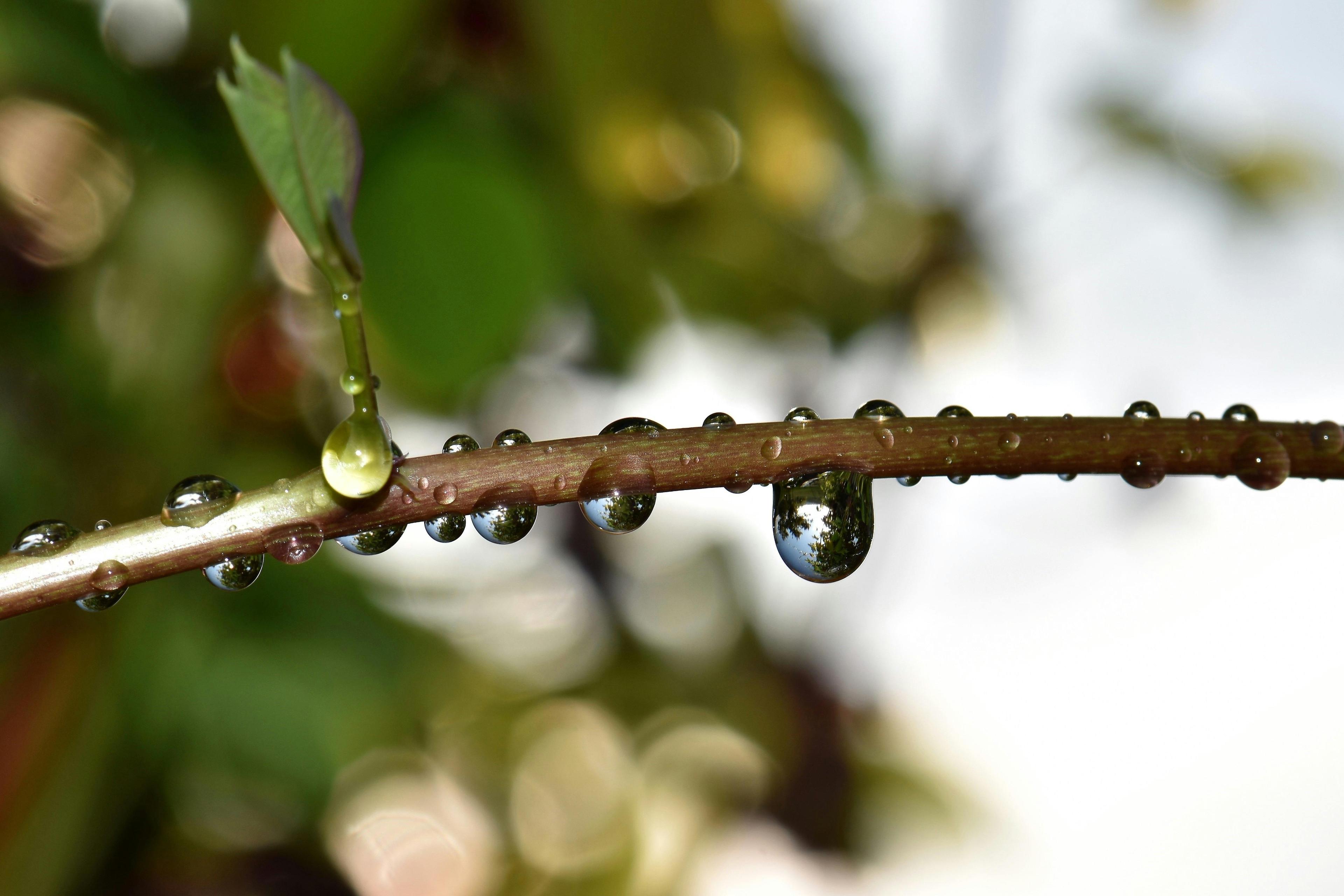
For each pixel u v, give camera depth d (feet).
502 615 0.83
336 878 0.70
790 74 0.80
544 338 0.77
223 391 0.67
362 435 0.49
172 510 0.49
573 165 0.69
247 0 0.62
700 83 0.75
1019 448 0.51
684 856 0.83
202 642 0.65
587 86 0.68
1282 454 0.52
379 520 0.49
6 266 0.65
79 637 0.63
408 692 0.71
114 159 0.66
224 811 0.67
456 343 0.63
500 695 0.81
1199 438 0.52
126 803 0.63
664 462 0.50
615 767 0.84
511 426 0.79
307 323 0.66
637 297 0.74
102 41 0.65
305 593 0.69
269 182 0.48
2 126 0.64
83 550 0.49
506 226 0.63
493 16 0.69
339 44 0.62
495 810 0.78
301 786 0.65
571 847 0.79
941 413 0.53
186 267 0.66
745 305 0.85
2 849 0.61
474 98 0.67
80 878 0.62
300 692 0.66
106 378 0.66
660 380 0.85
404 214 0.63
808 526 0.52
